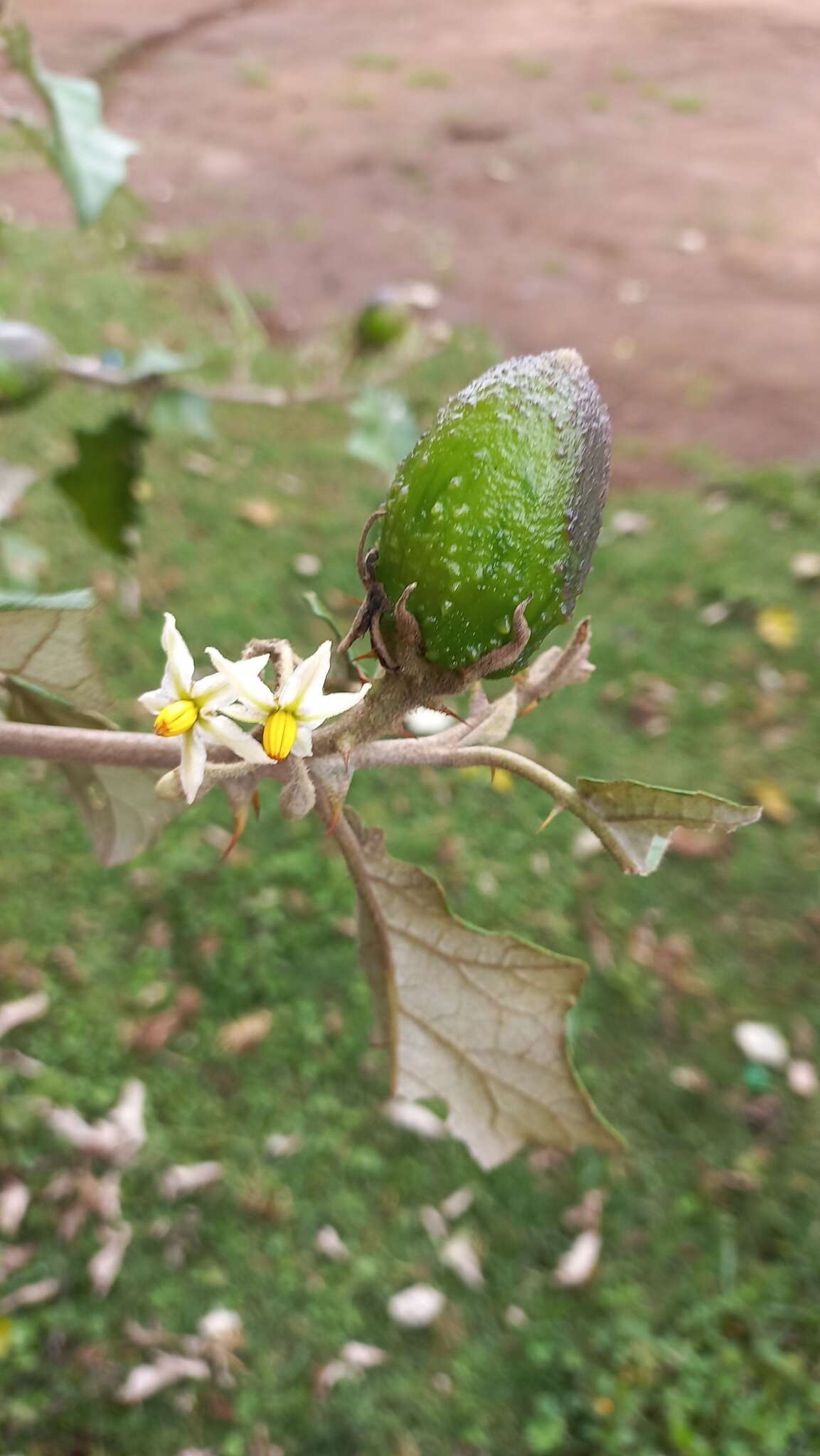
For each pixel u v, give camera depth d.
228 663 0.14
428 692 0.14
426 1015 0.20
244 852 0.73
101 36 1.80
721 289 1.39
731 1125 0.64
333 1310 0.57
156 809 0.23
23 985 0.67
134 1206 0.60
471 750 0.16
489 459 0.14
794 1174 0.63
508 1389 0.55
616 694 0.86
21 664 0.19
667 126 1.85
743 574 0.96
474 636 0.14
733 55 2.19
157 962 0.68
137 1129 0.62
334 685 0.17
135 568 0.89
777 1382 0.55
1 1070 0.63
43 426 1.00
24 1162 0.60
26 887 0.71
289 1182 0.61
